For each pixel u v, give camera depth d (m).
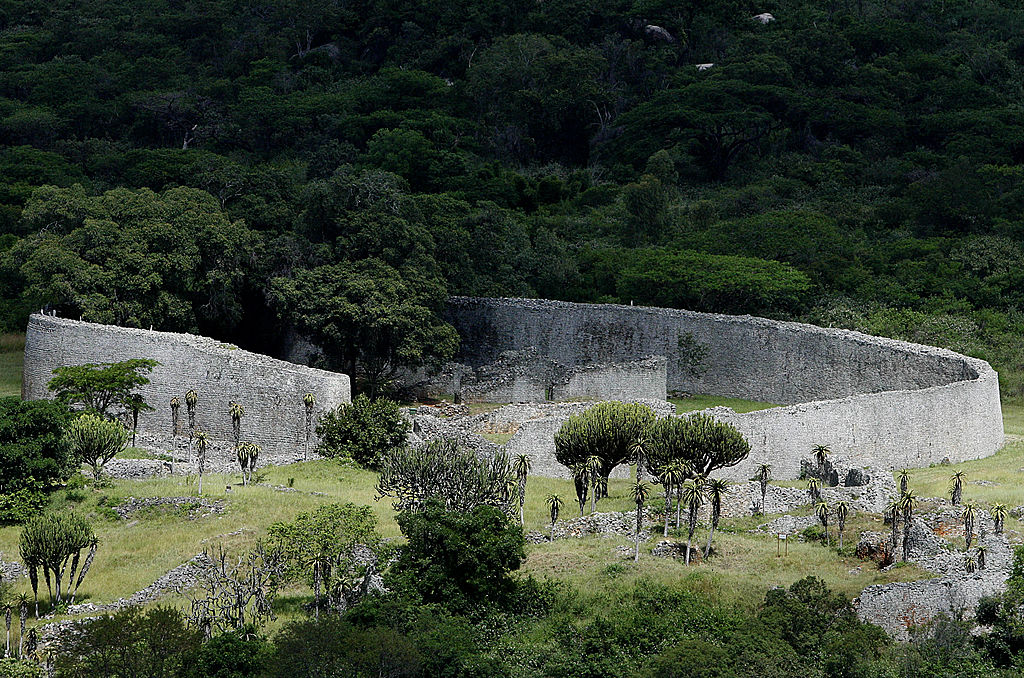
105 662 140.12
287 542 164.50
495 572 158.00
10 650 150.38
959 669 136.00
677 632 147.00
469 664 140.25
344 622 146.88
